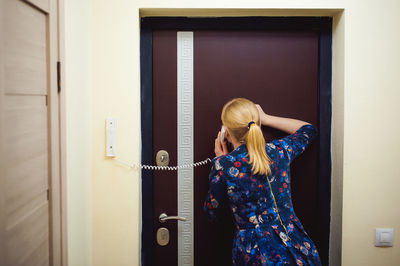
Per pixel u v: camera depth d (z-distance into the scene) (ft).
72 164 4.45
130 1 5.19
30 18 3.22
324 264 5.76
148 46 5.57
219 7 5.19
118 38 5.21
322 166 5.72
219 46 5.69
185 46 5.67
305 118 5.75
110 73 5.23
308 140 5.28
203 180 5.76
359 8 5.21
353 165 5.33
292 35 5.72
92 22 5.18
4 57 2.72
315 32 5.72
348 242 5.39
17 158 2.98
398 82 5.27
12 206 2.88
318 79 5.74
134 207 5.32
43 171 3.55
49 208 3.71
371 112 5.28
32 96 3.29
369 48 5.24
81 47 4.79
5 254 2.74
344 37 5.24
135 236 5.34
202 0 5.18
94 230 5.31
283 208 4.80
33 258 3.31
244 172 4.73
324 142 5.71
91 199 5.29
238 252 4.61
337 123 5.52
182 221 5.81
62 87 3.94
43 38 3.53
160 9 5.24
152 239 5.76
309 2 5.20
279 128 5.65
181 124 5.71
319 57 5.70
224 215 5.79
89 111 5.17
